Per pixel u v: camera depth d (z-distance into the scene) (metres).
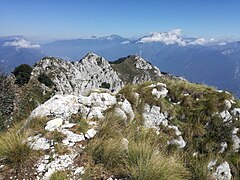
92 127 8.52
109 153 7.23
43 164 7.01
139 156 6.98
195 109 11.42
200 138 10.61
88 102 9.73
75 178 6.59
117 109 9.56
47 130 8.11
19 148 7.14
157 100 11.31
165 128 10.67
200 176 7.68
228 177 9.47
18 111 19.30
